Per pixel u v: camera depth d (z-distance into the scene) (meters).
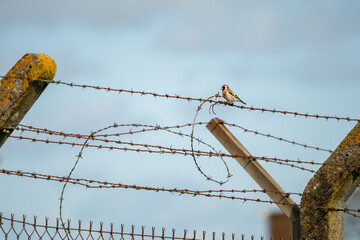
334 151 19.08
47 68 14.88
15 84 14.76
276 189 18.98
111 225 15.09
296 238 19.19
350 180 18.81
